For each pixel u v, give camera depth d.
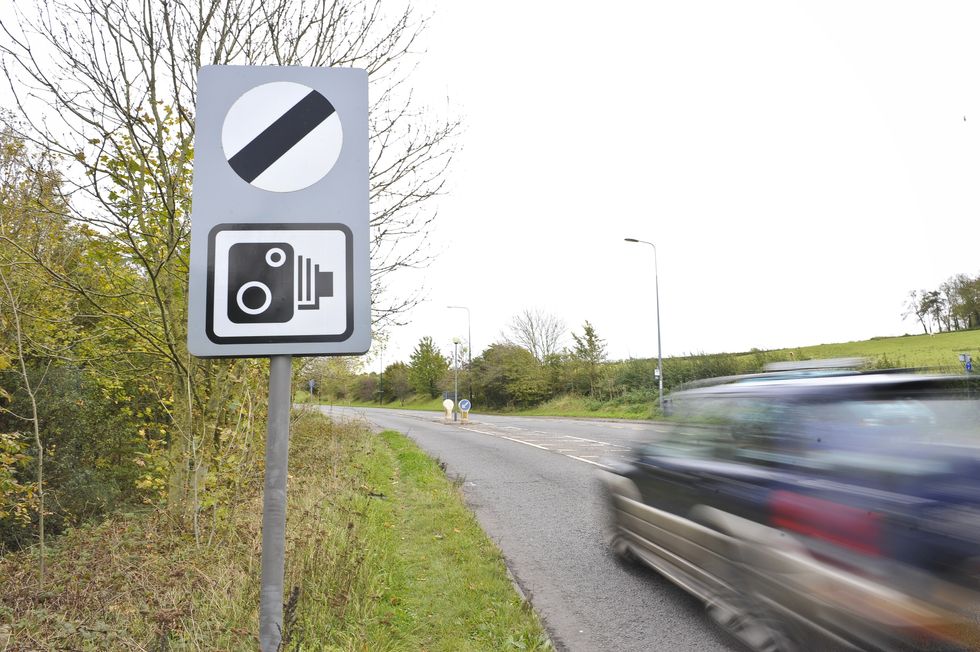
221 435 5.74
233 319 1.62
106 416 9.80
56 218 5.24
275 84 1.72
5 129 4.94
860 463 2.85
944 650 2.29
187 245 5.37
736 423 3.85
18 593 3.91
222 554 4.43
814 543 2.84
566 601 4.52
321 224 1.69
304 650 2.97
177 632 3.12
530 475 10.74
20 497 6.44
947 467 2.58
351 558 4.20
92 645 3.17
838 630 2.66
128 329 6.13
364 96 1.76
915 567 2.41
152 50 5.04
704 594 3.87
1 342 6.07
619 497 5.32
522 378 42.72
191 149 5.31
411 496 8.18
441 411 48.41
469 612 4.06
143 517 6.01
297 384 8.39
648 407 28.72
